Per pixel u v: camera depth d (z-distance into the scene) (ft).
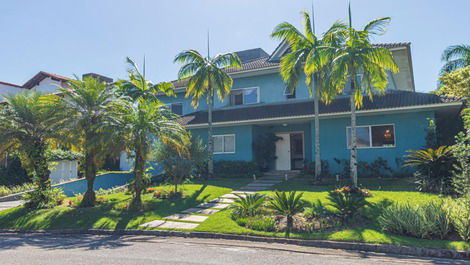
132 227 34.22
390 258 23.00
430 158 42.01
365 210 34.42
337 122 60.90
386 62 42.52
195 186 54.90
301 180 57.52
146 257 23.15
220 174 66.74
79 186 64.80
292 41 52.44
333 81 44.11
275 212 35.42
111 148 40.98
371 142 58.13
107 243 28.86
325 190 46.44
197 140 50.75
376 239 26.16
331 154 60.85
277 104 71.51
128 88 74.59
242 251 25.14
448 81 46.93
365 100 60.13
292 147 72.64
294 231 29.76
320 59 44.55
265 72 72.54
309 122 67.56
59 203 47.65
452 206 28.63
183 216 37.58
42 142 47.11
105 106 44.39
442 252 23.24
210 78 63.00
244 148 68.90
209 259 22.53
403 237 26.45
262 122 65.98
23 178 69.56
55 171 69.36
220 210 39.32
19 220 40.06
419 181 43.24
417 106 51.08
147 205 42.63
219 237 30.27
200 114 78.79
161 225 34.22
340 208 32.14
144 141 41.78
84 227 35.76
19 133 45.52
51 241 30.91
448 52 67.56
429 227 25.86
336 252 24.86
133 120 41.73
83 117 43.29
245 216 34.73
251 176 63.98
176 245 27.53
